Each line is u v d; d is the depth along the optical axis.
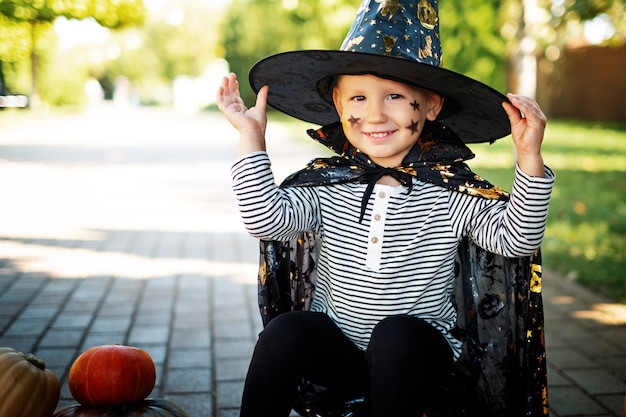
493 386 2.21
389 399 1.83
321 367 2.03
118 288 4.94
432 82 2.03
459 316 2.26
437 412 2.18
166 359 3.62
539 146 1.90
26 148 14.87
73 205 8.28
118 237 6.62
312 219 2.14
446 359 2.02
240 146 2.04
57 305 4.52
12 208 8.00
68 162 12.59
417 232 2.08
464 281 2.22
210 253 6.07
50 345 3.80
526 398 2.12
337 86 2.21
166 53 56.38
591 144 16.12
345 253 2.11
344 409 2.14
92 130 20.59
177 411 2.24
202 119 29.11
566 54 25.19
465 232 2.10
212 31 55.12
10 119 23.38
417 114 2.09
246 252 6.12
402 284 2.08
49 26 15.48
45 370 2.08
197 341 3.90
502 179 9.99
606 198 8.66
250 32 32.44
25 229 6.89
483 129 2.33
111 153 14.30
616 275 5.27
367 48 2.06
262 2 32.25
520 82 11.02
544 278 5.30
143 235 6.74
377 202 2.09
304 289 2.30
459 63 18.19
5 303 4.54
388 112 2.07
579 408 3.12
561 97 25.84
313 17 23.64
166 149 15.45
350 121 2.12
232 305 4.58
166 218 7.60
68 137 17.91
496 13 17.16
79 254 5.94
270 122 28.17
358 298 2.10
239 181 2.01
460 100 2.16
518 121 1.93
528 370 2.11
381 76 2.03
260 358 1.94
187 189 9.66
